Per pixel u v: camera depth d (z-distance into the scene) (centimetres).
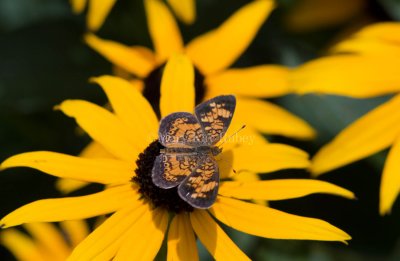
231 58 48
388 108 44
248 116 46
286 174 49
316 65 46
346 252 49
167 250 40
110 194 40
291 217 39
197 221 40
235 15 49
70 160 41
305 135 46
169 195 40
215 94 47
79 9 50
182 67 43
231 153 41
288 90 46
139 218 40
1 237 49
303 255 48
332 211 50
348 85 45
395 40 47
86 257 39
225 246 39
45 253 48
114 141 42
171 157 38
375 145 44
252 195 40
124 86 43
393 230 49
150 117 42
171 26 49
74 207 40
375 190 50
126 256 39
